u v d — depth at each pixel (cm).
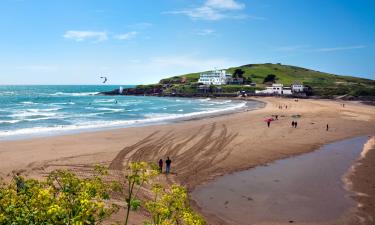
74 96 16562
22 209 551
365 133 4869
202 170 2770
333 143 4072
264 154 3391
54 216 524
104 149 3456
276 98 14512
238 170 2803
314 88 17375
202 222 690
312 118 6575
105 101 12762
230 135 4400
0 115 6731
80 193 618
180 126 5225
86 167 2752
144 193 2052
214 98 15762
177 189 755
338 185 2442
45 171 2614
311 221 1838
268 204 2064
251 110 8569
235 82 19488
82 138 4069
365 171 2812
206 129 4891
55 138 4041
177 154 3309
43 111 7894
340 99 15050
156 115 7362
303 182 2506
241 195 2209
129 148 3528
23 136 4222
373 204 2081
